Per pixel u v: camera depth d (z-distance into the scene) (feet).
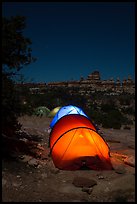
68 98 163.22
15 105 34.40
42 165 30.30
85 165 30.53
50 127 57.62
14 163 27.99
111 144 47.44
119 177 27.27
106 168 30.60
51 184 25.26
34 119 76.64
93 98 197.88
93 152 31.50
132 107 145.89
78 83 368.07
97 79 382.42
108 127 77.46
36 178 26.07
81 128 33.19
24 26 35.99
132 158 33.42
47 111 88.43
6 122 34.96
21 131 46.14
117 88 345.10
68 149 31.63
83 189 23.93
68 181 26.35
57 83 362.53
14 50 35.88
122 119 93.76
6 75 35.14
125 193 23.34
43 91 226.17
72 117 35.40
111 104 158.81
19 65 35.99
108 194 23.53
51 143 35.14
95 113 98.17
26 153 33.06
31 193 22.40
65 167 30.19
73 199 22.20
